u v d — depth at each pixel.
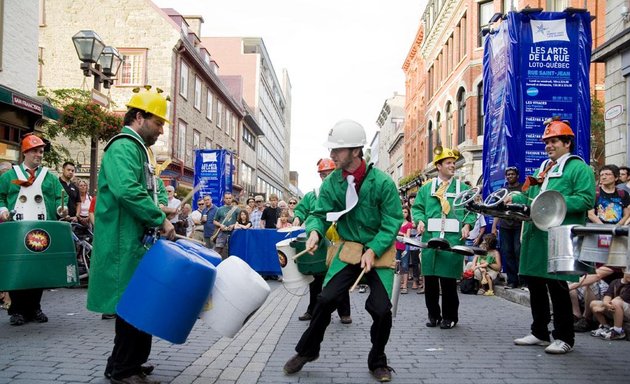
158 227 3.85
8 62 12.38
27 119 12.96
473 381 4.14
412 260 11.27
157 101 3.93
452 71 28.95
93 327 5.99
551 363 4.73
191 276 3.37
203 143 32.22
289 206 15.22
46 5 25.91
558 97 9.22
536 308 5.46
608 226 3.51
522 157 9.17
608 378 4.25
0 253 5.37
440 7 32.09
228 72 54.84
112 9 25.97
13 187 6.57
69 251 5.66
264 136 57.72
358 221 4.25
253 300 3.68
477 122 25.12
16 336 5.48
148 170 3.85
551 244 3.98
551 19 9.28
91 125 12.45
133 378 3.62
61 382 3.81
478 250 5.92
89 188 12.88
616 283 5.97
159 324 3.35
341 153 4.13
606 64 12.84
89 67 12.06
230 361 4.66
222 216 13.10
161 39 25.88
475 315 7.55
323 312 4.17
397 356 4.99
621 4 12.24
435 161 6.67
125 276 3.63
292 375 4.27
